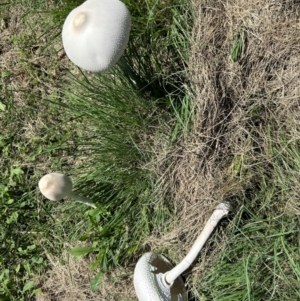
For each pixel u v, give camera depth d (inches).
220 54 25.6
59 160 29.9
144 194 27.3
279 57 24.7
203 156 25.8
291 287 24.3
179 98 26.7
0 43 31.9
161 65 27.0
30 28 31.0
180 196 26.8
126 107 26.4
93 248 27.8
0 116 31.4
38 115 30.7
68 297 29.9
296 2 24.4
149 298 24.7
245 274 24.2
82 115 27.0
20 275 30.6
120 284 28.7
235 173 25.4
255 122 25.5
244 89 25.4
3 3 30.2
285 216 24.7
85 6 22.2
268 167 25.2
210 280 25.9
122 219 27.5
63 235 29.7
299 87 24.3
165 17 27.0
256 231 25.2
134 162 27.5
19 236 30.5
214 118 25.6
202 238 25.0
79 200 26.1
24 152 30.8
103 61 21.9
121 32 21.7
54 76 30.7
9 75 31.4
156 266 26.4
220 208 25.2
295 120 24.5
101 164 27.1
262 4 24.7
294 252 24.3
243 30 24.9
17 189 30.7
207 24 25.5
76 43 21.7
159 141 27.0
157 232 27.4
